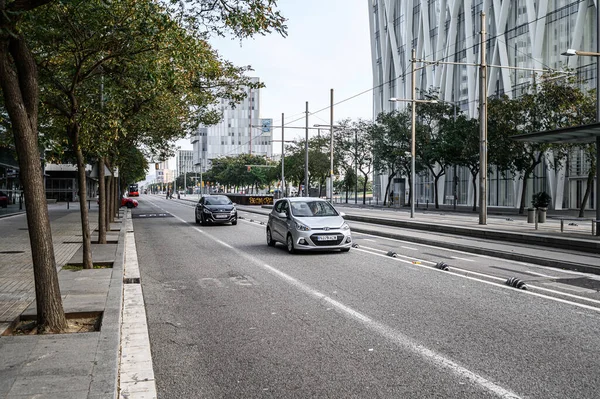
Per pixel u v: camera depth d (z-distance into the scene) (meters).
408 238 17.05
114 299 7.20
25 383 4.00
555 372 4.52
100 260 11.30
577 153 39.53
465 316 6.54
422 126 45.81
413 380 4.37
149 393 4.14
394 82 64.94
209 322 6.42
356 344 5.41
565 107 30.61
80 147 10.65
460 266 10.92
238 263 11.66
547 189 41.97
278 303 7.43
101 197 14.84
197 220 26.25
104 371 4.27
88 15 8.42
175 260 12.32
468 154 38.75
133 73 10.27
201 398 4.05
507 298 7.62
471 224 22.53
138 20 8.21
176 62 8.41
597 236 15.98
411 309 6.95
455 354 5.04
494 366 4.69
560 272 10.13
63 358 4.60
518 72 43.66
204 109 21.16
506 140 34.22
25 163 5.48
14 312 6.33
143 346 5.43
